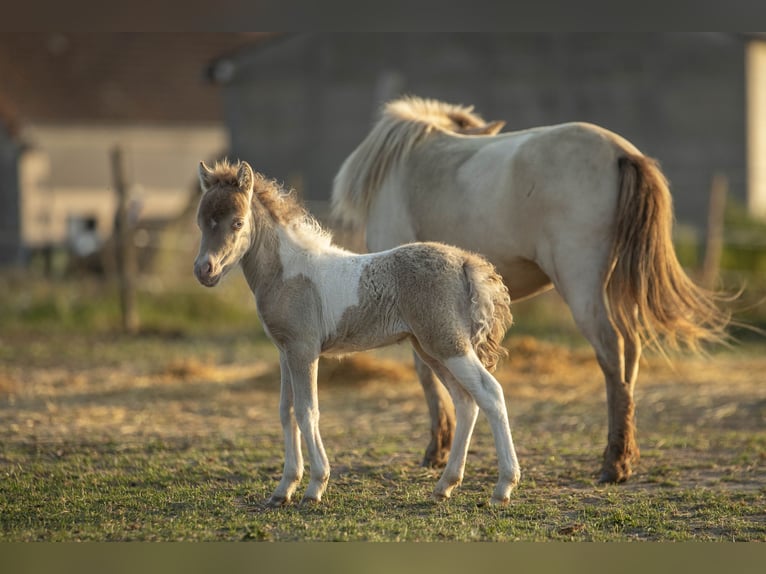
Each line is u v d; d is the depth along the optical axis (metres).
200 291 22.69
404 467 10.13
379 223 11.12
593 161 9.65
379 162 11.09
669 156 35.38
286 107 39.09
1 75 43.47
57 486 9.46
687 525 8.14
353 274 8.62
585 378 15.39
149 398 14.27
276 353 18.73
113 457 10.66
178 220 26.50
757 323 20.16
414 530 7.95
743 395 14.03
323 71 38.62
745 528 8.03
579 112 36.41
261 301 8.66
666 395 14.12
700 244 23.39
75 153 42.78
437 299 8.36
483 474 9.85
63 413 13.10
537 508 8.59
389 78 37.88
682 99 35.12
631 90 35.75
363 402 13.86
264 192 8.77
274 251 8.66
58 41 45.53
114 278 23.67
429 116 11.38
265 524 8.16
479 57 37.31
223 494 9.15
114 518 8.43
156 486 9.53
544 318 20.89
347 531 7.93
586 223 9.56
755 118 34.97
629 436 9.56
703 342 18.83
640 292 9.45
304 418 8.61
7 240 38.09
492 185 10.06
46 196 41.25
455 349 8.40
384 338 8.67
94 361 17.69
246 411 13.35
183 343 19.78
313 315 8.59
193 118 44.47
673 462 10.32
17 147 39.59
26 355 18.12
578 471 9.96
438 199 10.50
